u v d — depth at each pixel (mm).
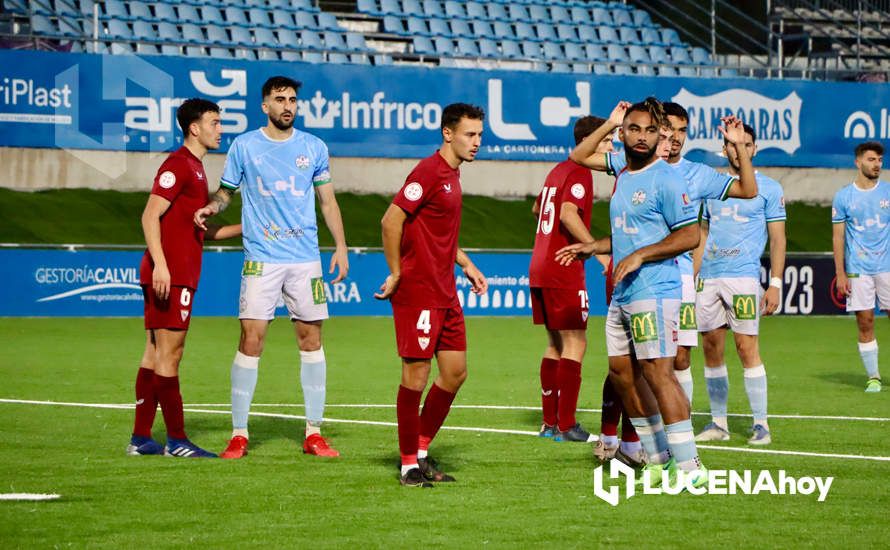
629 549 10688
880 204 24562
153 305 15438
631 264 12812
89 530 11266
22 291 40156
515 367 27938
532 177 53062
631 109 13250
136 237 46094
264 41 56688
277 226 15992
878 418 20047
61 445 16359
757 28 64000
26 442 16594
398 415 13695
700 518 11992
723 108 52469
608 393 15266
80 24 54000
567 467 15000
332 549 10609
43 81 46812
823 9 64625
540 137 51719
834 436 17953
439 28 61125
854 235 24766
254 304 15758
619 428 18734
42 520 11680
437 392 14109
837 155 53875
